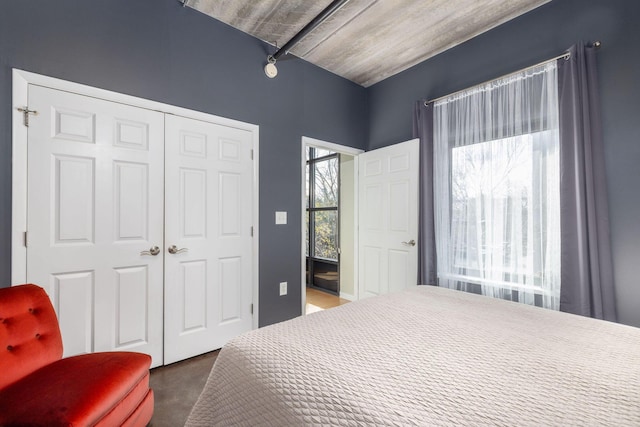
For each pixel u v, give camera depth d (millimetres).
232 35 2570
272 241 2816
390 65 3205
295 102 3018
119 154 1999
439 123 2877
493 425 612
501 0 2217
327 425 645
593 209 1958
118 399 1235
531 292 2230
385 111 3504
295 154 3012
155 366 2141
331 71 3344
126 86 2031
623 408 668
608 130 1972
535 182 2236
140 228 2080
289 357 920
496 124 2469
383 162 3340
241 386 875
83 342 1864
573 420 627
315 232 4855
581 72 2016
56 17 1791
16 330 1310
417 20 2455
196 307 2342
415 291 1795
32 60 1715
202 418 972
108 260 1954
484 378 799
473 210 2586
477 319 1288
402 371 834
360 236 3611
